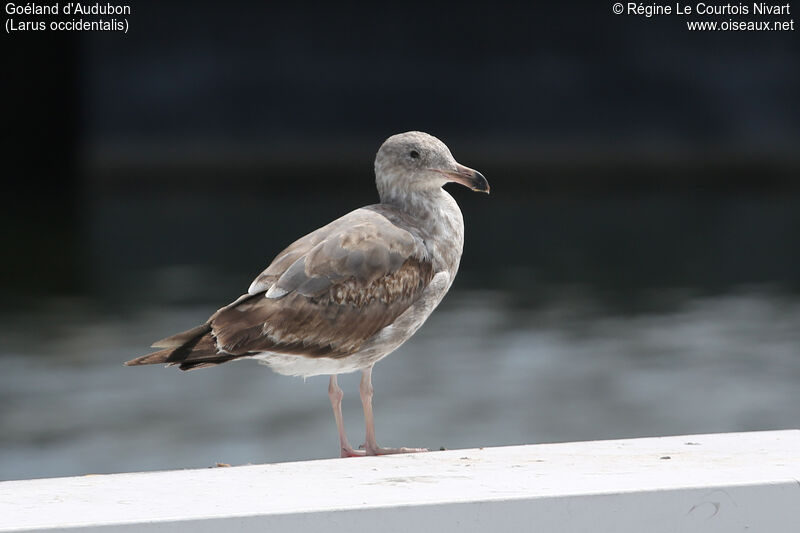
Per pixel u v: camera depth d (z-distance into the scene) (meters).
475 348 16.89
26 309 20.08
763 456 4.33
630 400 13.86
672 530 3.62
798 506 3.68
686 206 34.94
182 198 38.03
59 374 15.30
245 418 13.14
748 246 26.56
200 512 3.47
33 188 40.22
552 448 4.67
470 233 29.75
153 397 14.13
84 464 11.31
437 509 3.51
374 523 3.49
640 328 18.23
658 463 4.22
